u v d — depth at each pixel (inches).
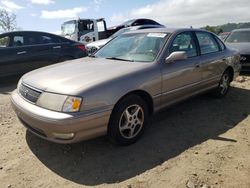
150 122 187.3
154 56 170.7
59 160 140.7
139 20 640.4
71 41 356.2
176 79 175.3
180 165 134.8
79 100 129.4
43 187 120.4
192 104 223.5
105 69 155.3
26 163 138.5
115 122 142.9
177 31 189.0
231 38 382.0
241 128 178.4
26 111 138.9
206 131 173.6
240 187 118.0
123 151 148.4
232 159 139.7
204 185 119.5
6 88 299.6
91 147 152.1
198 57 197.9
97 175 128.1
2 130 176.7
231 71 243.6
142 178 125.1
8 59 304.2
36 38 326.3
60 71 156.8
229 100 235.5
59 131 128.2
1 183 123.4
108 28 666.8
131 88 146.5
